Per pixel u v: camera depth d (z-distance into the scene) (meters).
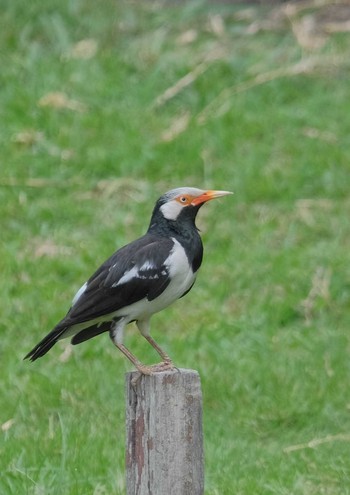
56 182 15.49
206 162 15.78
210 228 14.60
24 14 18.64
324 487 9.55
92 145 16.16
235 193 15.18
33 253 14.16
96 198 15.23
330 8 19.42
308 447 10.39
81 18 18.81
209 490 9.20
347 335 12.64
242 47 18.30
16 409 10.95
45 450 9.85
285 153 16.08
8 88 17.23
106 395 11.30
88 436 10.19
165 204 8.04
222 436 10.66
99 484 9.09
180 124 16.47
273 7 19.61
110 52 18.20
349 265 13.79
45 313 12.93
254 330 12.75
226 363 11.95
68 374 11.58
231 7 19.58
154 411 6.81
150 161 15.79
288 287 13.51
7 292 13.31
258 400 11.30
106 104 17.06
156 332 12.70
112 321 7.98
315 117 16.80
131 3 19.70
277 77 17.48
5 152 15.97
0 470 9.39
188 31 18.75
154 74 17.53
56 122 16.48
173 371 6.93
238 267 13.84
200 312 13.13
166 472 6.81
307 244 14.39
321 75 17.72
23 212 14.88
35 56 17.91
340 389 11.47
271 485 9.38
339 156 15.88
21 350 12.23
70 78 17.48
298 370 11.77
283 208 15.03
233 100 17.00
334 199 15.26
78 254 14.09
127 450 6.98
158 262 7.80
